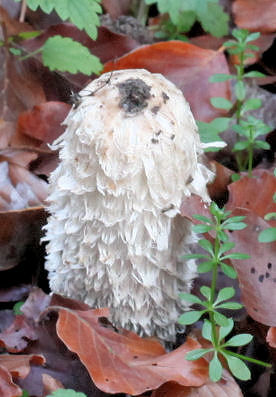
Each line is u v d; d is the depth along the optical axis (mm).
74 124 371
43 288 473
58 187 375
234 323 440
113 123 360
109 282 391
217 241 380
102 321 411
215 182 495
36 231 461
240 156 525
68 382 403
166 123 362
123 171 359
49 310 410
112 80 371
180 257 383
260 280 417
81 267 393
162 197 368
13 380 391
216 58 533
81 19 486
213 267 385
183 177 371
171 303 407
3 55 531
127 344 398
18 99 533
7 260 461
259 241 409
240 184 457
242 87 494
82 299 413
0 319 450
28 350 408
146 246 379
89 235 380
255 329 434
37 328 410
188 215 377
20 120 506
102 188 365
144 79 369
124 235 375
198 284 451
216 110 533
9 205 459
